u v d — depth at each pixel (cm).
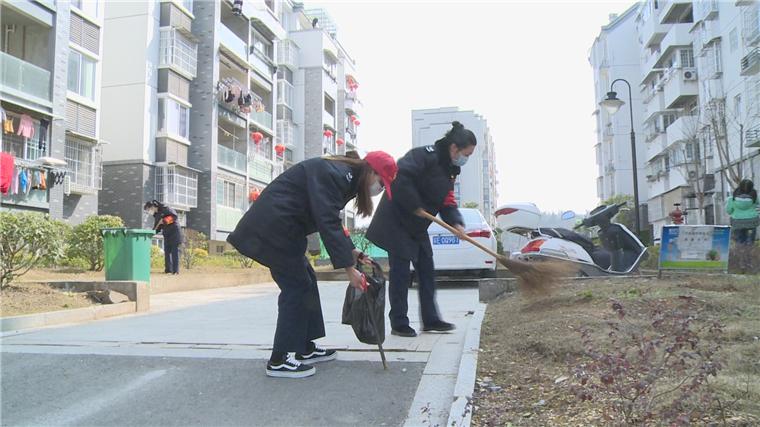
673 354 255
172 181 2209
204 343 470
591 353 263
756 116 2219
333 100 4303
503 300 682
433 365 385
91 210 1927
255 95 2911
